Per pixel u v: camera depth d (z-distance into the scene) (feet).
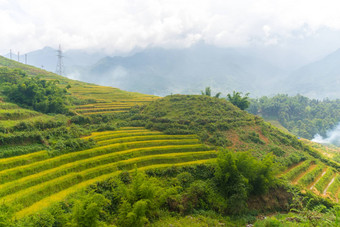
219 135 180.86
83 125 185.37
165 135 177.37
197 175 130.82
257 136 193.88
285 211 129.70
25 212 80.33
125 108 250.98
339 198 153.89
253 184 123.95
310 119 625.41
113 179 107.86
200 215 105.40
